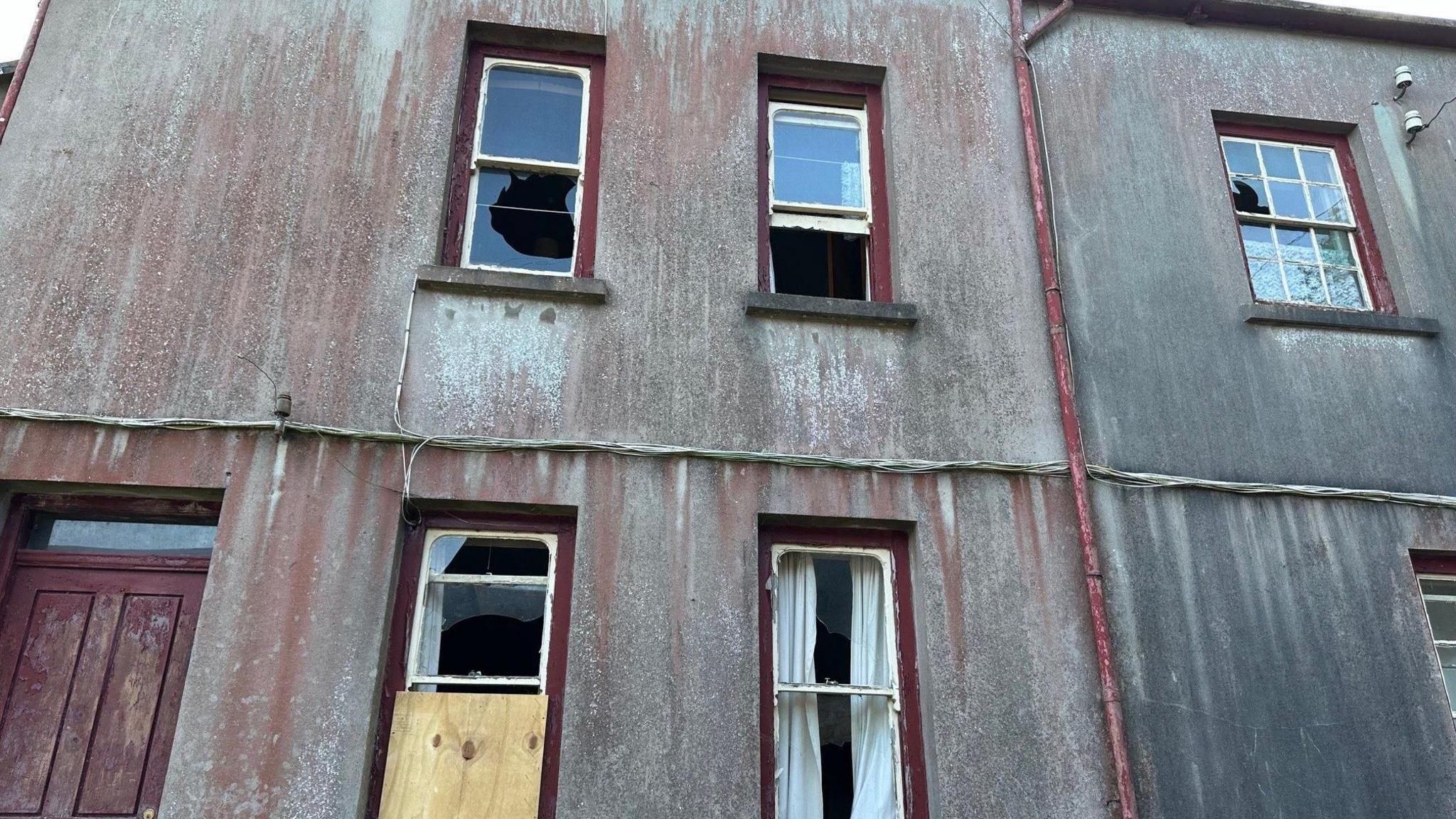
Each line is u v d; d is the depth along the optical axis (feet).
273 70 20.17
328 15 20.86
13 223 18.04
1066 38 24.09
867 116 22.98
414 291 18.71
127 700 16.26
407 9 21.22
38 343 17.21
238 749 15.25
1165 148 23.26
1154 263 21.88
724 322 19.52
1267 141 24.64
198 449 16.93
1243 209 23.90
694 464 18.24
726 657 16.98
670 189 20.48
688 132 21.11
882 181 22.31
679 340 19.21
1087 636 18.15
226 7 20.61
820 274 22.48
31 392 16.84
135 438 16.83
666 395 18.71
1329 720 18.26
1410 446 21.01
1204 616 18.70
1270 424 20.65
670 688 16.65
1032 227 21.65
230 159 19.26
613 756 16.10
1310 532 19.79
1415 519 20.33
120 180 18.75
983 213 21.59
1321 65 25.17
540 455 17.85
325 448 17.29
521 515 17.92
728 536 17.79
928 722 17.38
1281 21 25.16
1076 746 17.34
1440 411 21.53
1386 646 19.07
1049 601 18.29
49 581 16.71
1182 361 20.95
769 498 18.21
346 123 19.94
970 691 17.40
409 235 19.20
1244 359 21.25
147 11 20.31
